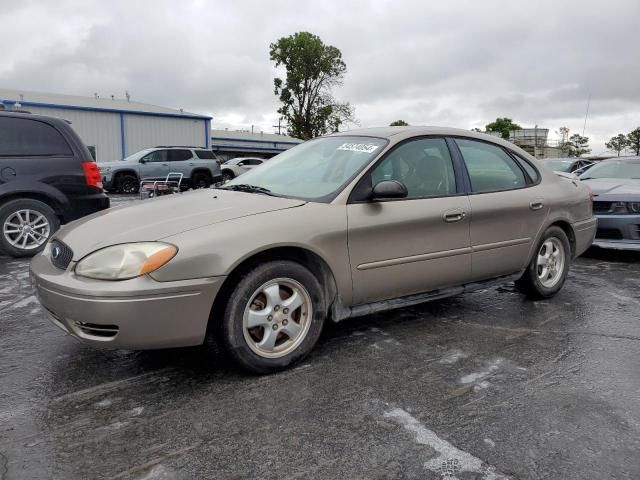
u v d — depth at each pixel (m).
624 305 4.62
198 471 2.16
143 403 2.73
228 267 2.82
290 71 56.16
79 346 3.50
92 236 2.98
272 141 47.38
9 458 2.23
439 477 2.13
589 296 4.91
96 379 3.00
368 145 3.75
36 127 6.28
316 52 55.09
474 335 3.79
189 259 2.74
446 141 4.02
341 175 3.53
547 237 4.56
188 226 2.90
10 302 4.50
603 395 2.86
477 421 2.57
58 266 2.98
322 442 2.38
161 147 19.53
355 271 3.33
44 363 3.22
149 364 3.21
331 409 2.68
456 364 3.27
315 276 3.28
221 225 2.93
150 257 2.69
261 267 2.97
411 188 3.68
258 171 4.17
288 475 2.14
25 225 6.28
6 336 3.68
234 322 2.91
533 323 4.08
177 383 2.96
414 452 2.30
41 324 3.94
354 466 2.20
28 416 2.58
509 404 2.75
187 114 31.97
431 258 3.68
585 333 3.87
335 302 3.32
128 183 18.66
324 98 57.66
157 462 2.22
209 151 20.73
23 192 6.14
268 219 3.04
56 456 2.25
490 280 4.21
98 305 2.64
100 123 28.62
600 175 8.41
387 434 2.45
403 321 4.08
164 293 2.69
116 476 2.12
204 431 2.46
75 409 2.66
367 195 3.41
